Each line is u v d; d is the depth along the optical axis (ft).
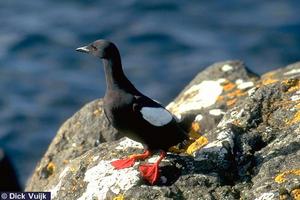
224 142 40.04
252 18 163.22
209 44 148.56
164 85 128.06
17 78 131.23
